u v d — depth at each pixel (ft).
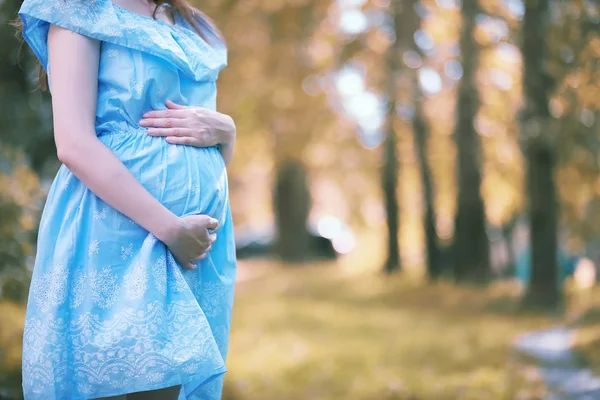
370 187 84.58
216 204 6.10
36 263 5.74
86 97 5.65
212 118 6.16
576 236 45.29
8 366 15.21
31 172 17.84
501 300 45.34
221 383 6.50
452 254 55.06
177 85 6.05
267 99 51.90
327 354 26.94
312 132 55.62
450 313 42.47
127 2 6.05
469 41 45.19
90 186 5.56
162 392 5.83
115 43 5.75
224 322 6.25
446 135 62.75
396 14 45.52
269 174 89.71
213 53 6.46
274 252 90.07
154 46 5.82
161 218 5.58
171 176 5.82
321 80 52.42
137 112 5.89
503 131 52.16
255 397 19.88
